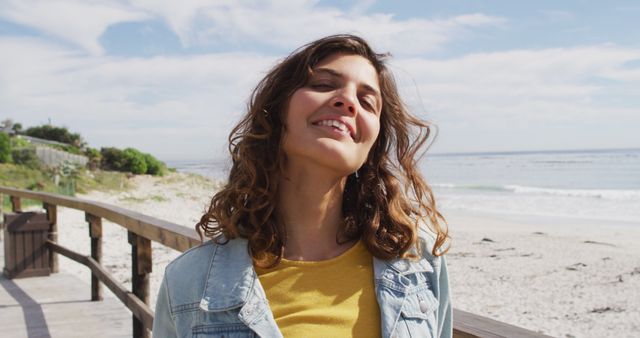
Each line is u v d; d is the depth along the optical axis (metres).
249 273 1.22
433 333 1.28
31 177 32.09
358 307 1.23
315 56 1.29
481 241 17.34
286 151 1.27
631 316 8.95
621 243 16.72
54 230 6.32
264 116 1.29
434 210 1.46
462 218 24.64
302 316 1.19
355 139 1.25
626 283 11.24
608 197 34.94
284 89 1.30
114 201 31.50
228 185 1.35
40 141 57.19
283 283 1.24
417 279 1.31
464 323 1.41
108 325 4.50
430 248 1.38
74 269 9.49
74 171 35.50
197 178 49.84
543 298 10.23
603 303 9.79
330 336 1.18
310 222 1.30
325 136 1.21
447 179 64.38
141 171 47.38
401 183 1.46
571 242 16.98
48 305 5.03
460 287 11.18
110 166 46.97
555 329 8.41
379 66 1.41
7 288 5.63
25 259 6.03
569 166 89.62
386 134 1.46
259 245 1.25
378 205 1.36
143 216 3.65
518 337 1.29
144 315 3.23
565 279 11.73
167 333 1.29
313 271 1.25
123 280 9.51
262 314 1.17
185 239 2.60
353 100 1.22
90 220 5.09
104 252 12.55
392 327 1.21
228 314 1.19
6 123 62.22
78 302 5.14
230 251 1.27
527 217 25.03
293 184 1.30
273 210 1.29
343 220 1.34
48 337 4.22
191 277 1.25
